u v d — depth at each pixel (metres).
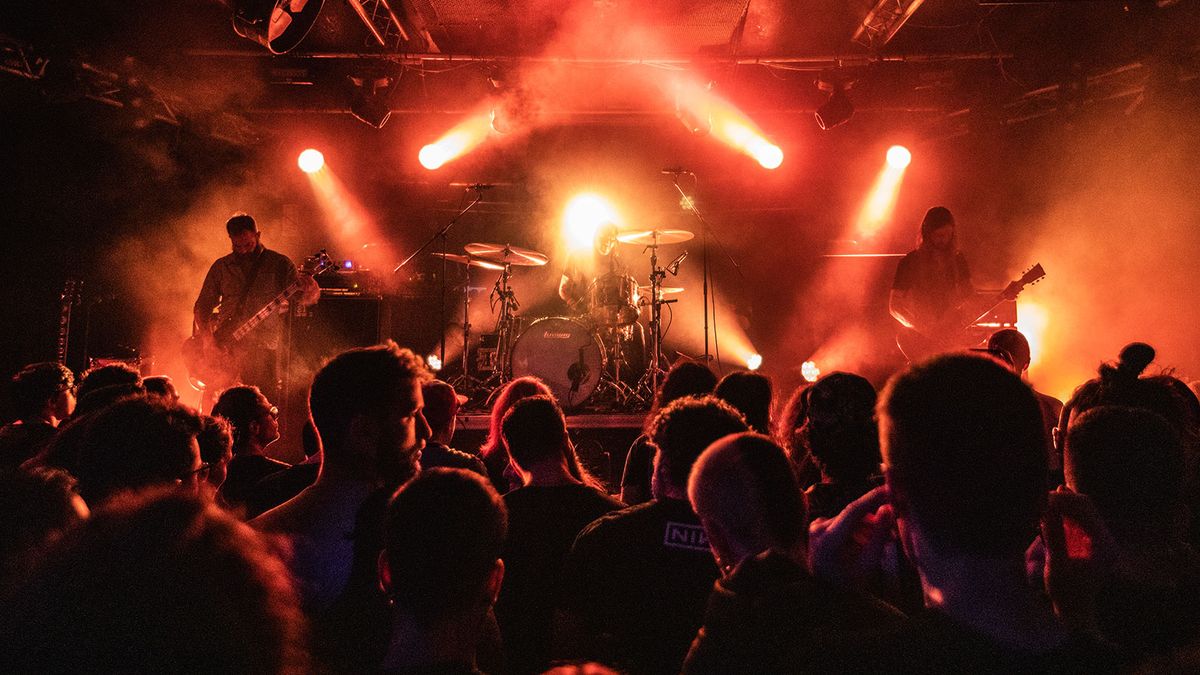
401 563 1.40
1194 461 2.26
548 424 2.71
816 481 2.55
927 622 1.15
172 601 0.95
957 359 1.18
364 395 2.04
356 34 8.56
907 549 1.24
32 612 0.95
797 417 2.62
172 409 2.03
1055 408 4.20
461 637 1.41
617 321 7.95
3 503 1.28
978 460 1.10
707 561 2.13
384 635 1.92
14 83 7.97
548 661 2.54
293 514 2.01
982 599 1.12
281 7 5.84
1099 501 1.63
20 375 3.76
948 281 6.34
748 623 1.39
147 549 0.99
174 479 1.97
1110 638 1.55
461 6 7.77
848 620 1.38
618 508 2.64
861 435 2.14
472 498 1.43
